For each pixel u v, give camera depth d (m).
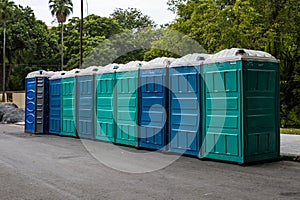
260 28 20.58
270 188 6.93
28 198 6.38
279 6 21.83
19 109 29.16
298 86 19.14
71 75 15.54
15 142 14.36
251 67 9.18
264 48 20.17
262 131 9.41
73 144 13.55
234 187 7.01
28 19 48.97
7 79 50.38
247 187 7.01
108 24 43.78
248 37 20.88
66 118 15.98
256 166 9.08
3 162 9.88
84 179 7.78
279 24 21.12
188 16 25.83
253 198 6.25
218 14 21.16
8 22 46.91
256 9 21.97
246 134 9.05
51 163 9.66
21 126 23.81
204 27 21.45
